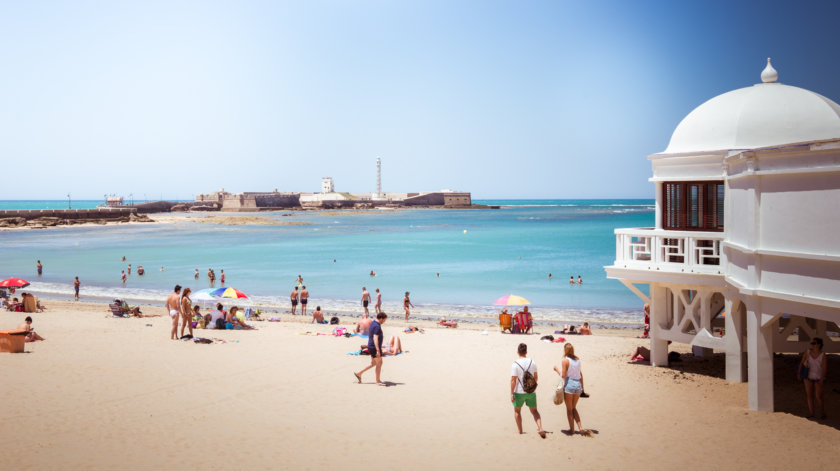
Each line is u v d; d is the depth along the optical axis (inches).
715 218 559.2
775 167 405.4
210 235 4185.5
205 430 419.8
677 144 581.9
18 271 2103.8
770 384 449.4
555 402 413.4
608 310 1294.3
